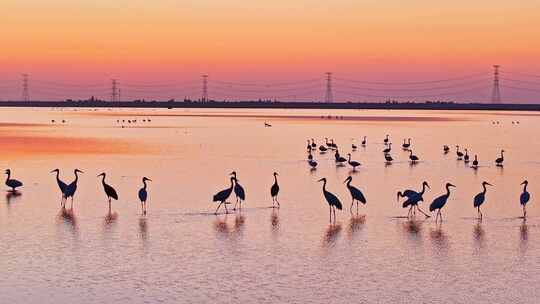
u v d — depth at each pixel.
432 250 30.33
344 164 65.56
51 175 54.22
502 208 40.31
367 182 51.94
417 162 68.88
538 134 127.50
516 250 30.41
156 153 76.19
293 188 48.06
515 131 140.25
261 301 23.72
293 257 29.05
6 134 113.44
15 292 24.31
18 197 42.97
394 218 37.09
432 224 35.59
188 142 95.62
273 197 40.91
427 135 122.44
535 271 27.25
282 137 110.75
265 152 78.88
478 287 25.30
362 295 24.42
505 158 74.50
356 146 90.62
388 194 45.59
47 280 25.59
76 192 45.09
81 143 91.75
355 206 40.69
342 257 29.09
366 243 31.47
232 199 42.72
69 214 37.41
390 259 28.89
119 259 28.41
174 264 27.83
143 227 34.25
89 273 26.50
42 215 37.06
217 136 112.06
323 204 41.28
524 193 37.75
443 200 36.97
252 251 29.89
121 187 47.69
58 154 73.88
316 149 84.31
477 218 37.22
